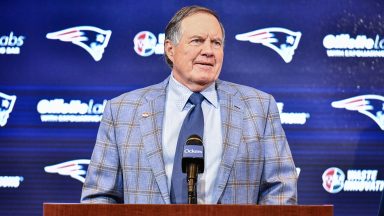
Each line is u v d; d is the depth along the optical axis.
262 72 7.14
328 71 7.12
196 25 4.83
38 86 7.14
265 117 4.93
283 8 7.17
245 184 4.73
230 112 4.88
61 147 7.12
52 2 7.22
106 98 7.14
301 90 7.12
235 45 7.16
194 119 4.82
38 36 7.18
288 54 7.15
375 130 7.09
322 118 7.11
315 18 7.15
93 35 7.19
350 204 7.06
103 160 4.88
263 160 4.84
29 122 7.13
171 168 4.73
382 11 7.12
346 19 7.14
